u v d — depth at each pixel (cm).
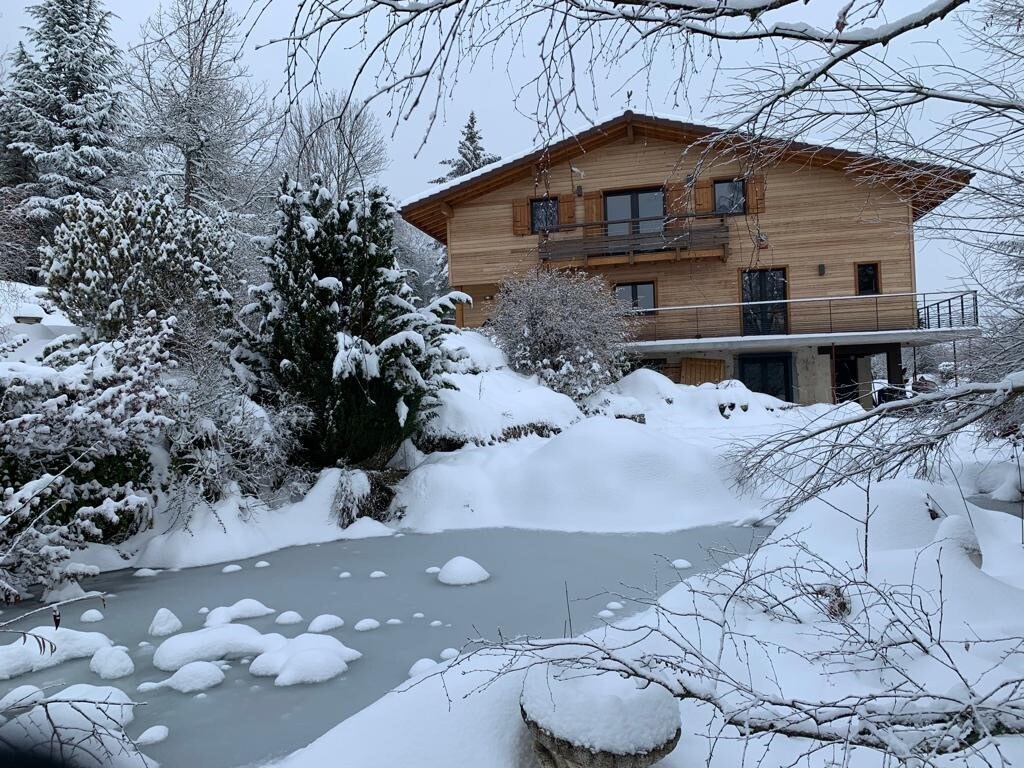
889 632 363
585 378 1584
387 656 470
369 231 985
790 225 2022
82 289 1029
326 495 929
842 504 531
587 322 1636
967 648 342
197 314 1040
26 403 677
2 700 380
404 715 315
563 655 335
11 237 1989
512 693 324
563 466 976
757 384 2130
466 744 295
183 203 1717
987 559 514
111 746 322
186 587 672
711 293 2112
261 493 929
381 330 992
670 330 2123
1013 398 338
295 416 931
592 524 896
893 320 1972
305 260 950
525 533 873
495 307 1778
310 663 437
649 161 2069
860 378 2088
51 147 2566
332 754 300
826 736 230
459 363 1445
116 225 1080
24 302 1634
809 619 418
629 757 260
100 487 758
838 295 2003
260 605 579
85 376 724
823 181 1995
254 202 1723
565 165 2120
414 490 988
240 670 456
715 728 326
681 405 1739
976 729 216
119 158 2559
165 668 460
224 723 375
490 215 2211
